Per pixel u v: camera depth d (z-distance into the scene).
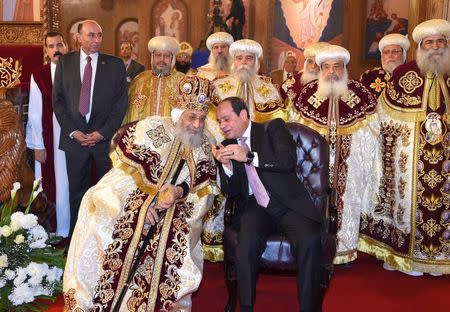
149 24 11.91
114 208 3.54
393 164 5.06
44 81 5.39
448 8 8.72
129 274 3.52
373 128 5.10
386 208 5.20
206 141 3.81
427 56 4.83
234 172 3.81
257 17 11.73
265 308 4.24
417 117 4.90
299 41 11.78
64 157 5.46
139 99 5.32
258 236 3.65
